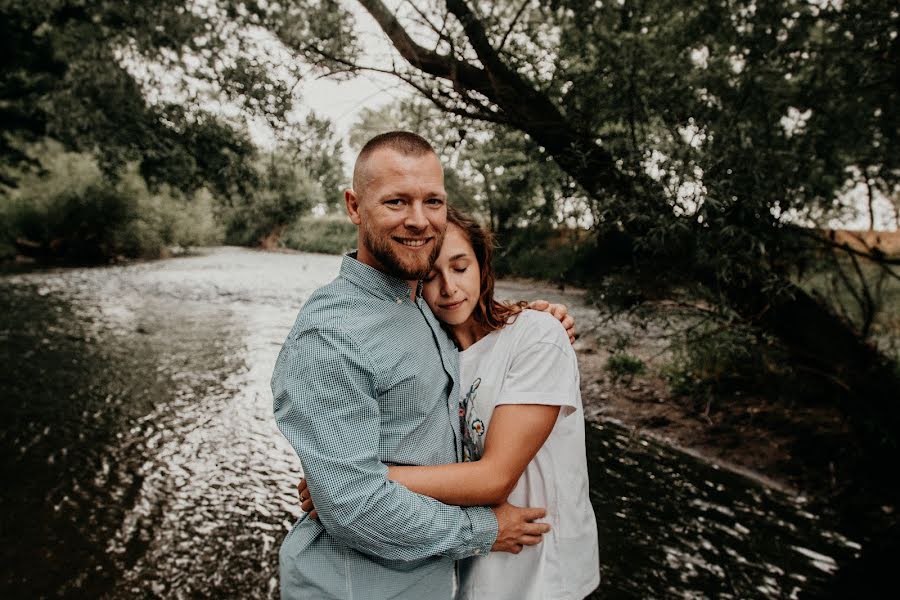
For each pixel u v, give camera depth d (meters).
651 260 4.65
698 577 3.76
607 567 3.85
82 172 23.77
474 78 4.43
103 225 24.06
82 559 3.95
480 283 1.76
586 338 9.01
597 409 6.70
